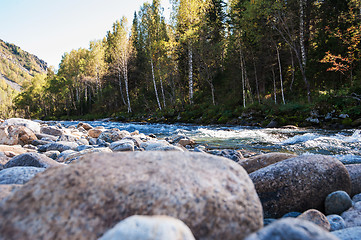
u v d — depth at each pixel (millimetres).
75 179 1293
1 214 1110
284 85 22062
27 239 1048
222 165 1580
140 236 903
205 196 1310
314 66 16641
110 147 5395
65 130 9828
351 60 14031
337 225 1931
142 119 25203
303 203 2354
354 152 5387
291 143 7215
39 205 1160
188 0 22203
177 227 976
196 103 24016
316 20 19625
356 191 2707
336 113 12305
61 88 47875
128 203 1240
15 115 71438
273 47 20484
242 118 17047
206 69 23953
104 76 38062
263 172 2559
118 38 32906
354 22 15773
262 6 17797
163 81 29750
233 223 1283
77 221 1147
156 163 1503
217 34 26594
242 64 21109
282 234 1006
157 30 30359
